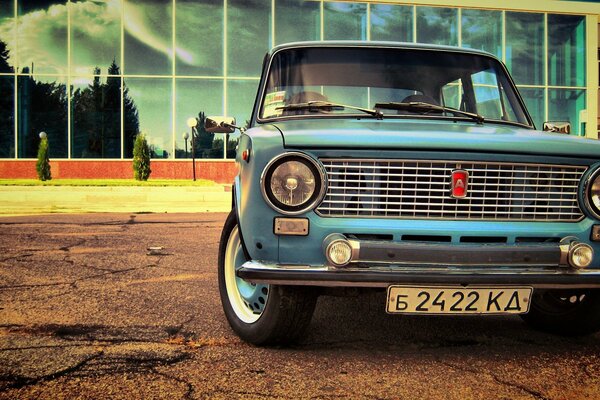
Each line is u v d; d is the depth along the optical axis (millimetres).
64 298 4785
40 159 21141
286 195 3098
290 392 2881
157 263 6461
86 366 3213
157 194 16797
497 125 4148
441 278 3018
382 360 3357
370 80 4203
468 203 3207
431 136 3246
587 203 3279
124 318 4191
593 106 25703
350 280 3014
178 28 23453
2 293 4957
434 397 2842
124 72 23297
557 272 3150
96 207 14273
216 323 4078
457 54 4469
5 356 3365
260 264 3121
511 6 24797
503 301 3141
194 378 3053
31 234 8914
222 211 13562
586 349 3607
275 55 4383
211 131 4598
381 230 3088
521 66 25203
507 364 3318
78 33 23141
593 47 25578
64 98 23141
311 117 4016
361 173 3166
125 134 23312
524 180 3273
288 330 3438
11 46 23016
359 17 23984
